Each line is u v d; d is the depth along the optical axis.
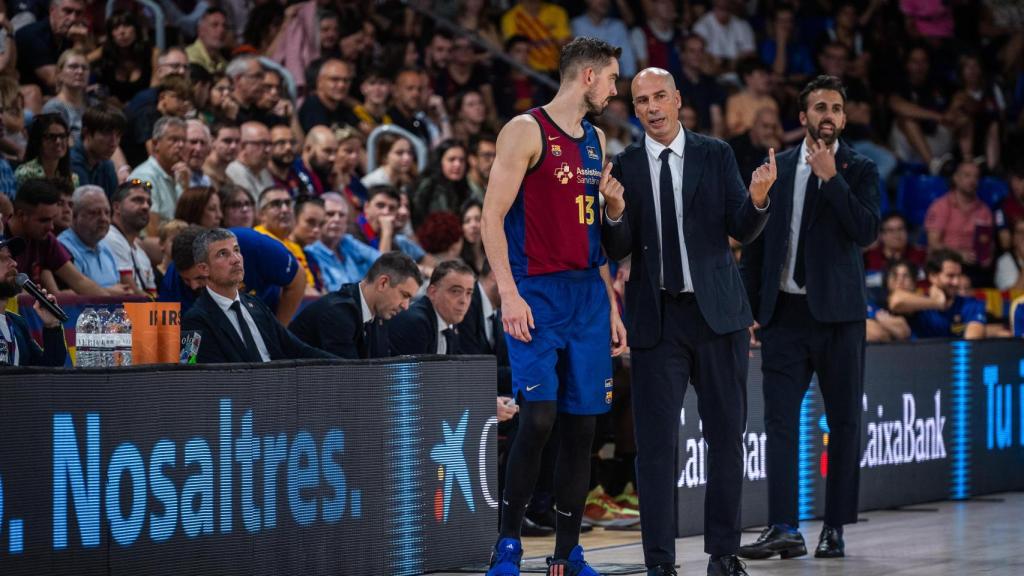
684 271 11.75
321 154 22.83
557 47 31.22
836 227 14.00
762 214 11.42
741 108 31.84
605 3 31.88
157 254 17.84
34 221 14.99
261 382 11.16
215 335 12.93
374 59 28.14
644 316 11.77
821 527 16.31
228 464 10.88
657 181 11.88
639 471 11.79
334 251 20.03
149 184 17.23
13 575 9.45
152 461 10.34
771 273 14.12
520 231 11.09
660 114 11.84
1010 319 24.11
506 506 11.13
